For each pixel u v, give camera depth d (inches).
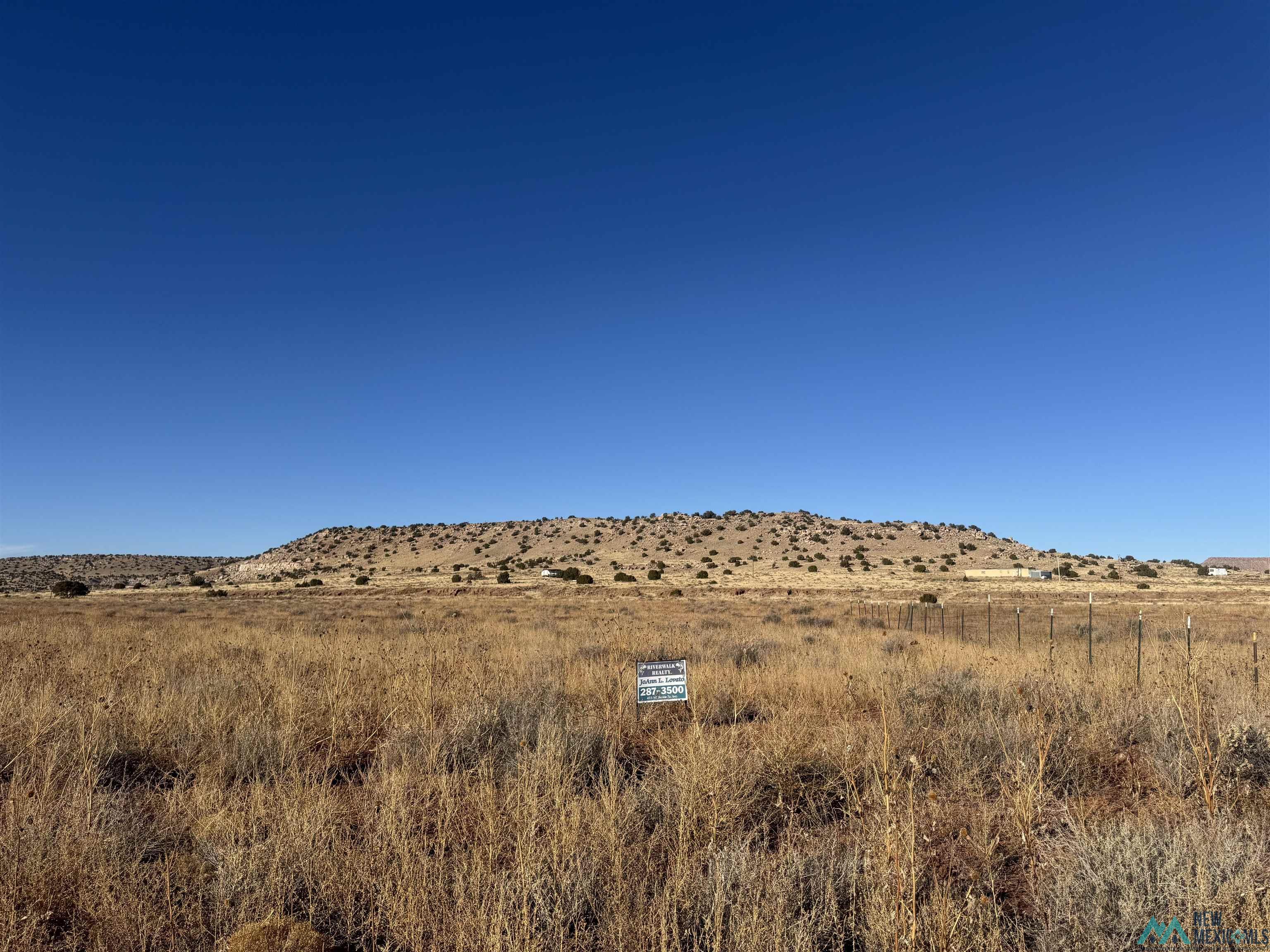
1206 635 1087.0
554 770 257.1
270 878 178.2
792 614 1695.4
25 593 3422.7
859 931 162.6
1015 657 576.4
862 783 268.4
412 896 163.3
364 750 343.3
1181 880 166.9
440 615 1647.4
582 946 160.1
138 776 295.1
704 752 256.5
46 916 161.0
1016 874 200.8
